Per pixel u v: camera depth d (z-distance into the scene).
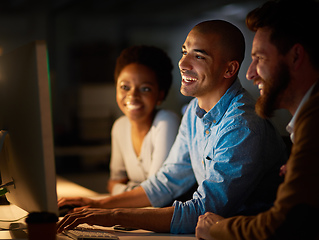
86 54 7.04
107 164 5.07
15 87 1.24
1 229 1.42
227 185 1.40
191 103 1.77
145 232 1.45
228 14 7.21
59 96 7.50
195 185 1.85
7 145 1.34
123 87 2.21
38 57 1.11
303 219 0.98
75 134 4.81
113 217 1.42
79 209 1.61
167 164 1.84
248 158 1.41
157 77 2.21
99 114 4.73
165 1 7.31
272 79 1.14
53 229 1.09
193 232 1.43
